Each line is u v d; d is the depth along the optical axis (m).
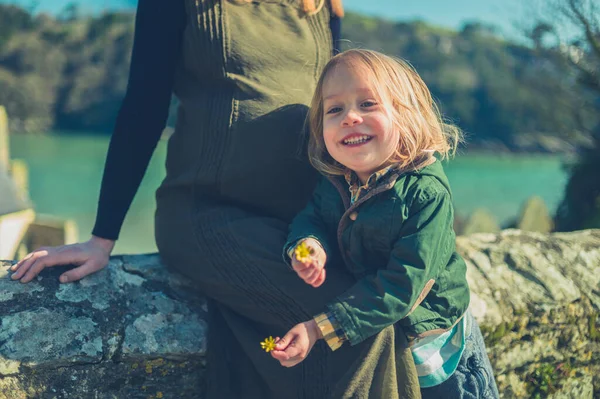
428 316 1.34
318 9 1.63
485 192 33.69
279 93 1.53
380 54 1.40
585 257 2.19
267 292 1.45
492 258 2.12
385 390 1.29
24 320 1.43
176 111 1.69
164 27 1.52
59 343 1.42
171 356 1.51
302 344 1.23
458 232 10.45
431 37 69.12
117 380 1.47
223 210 1.53
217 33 1.48
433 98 1.51
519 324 1.94
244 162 1.51
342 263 1.49
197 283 1.60
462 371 1.44
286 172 1.56
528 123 54.56
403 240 1.29
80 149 44.78
